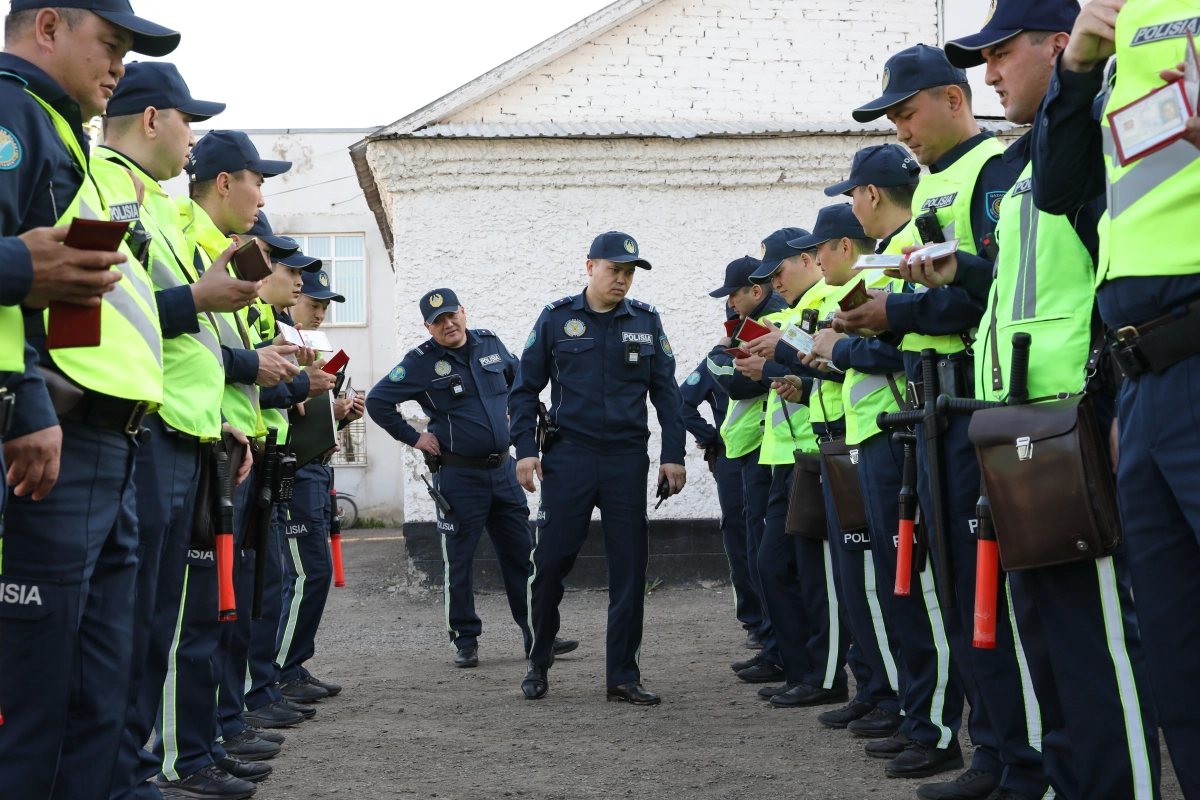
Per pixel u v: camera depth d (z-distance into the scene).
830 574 4.91
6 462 2.16
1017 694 3.08
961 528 3.13
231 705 4.23
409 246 9.34
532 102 9.98
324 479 5.62
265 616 4.90
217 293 3.11
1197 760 2.12
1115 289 2.14
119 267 2.60
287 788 3.75
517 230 9.41
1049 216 2.73
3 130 2.19
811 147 9.52
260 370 3.82
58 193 2.37
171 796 3.55
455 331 6.50
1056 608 2.62
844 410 4.06
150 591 3.04
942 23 10.38
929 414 3.15
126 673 2.61
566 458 5.20
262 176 4.31
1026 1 2.78
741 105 10.22
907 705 3.83
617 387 5.23
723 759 4.01
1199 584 2.10
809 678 5.00
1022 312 2.76
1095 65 2.27
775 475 5.11
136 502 3.01
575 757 4.11
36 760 2.32
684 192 9.53
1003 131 10.05
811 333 4.52
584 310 5.26
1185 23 2.02
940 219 3.32
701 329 9.52
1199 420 2.01
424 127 9.45
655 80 10.12
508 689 5.61
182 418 3.13
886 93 3.52
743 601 6.55
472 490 6.39
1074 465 2.49
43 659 2.33
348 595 9.45
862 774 3.75
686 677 5.78
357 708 5.17
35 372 2.19
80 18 2.43
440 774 3.91
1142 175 2.10
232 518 3.45
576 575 9.18
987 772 3.29
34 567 2.33
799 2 10.27
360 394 6.62
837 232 4.41
